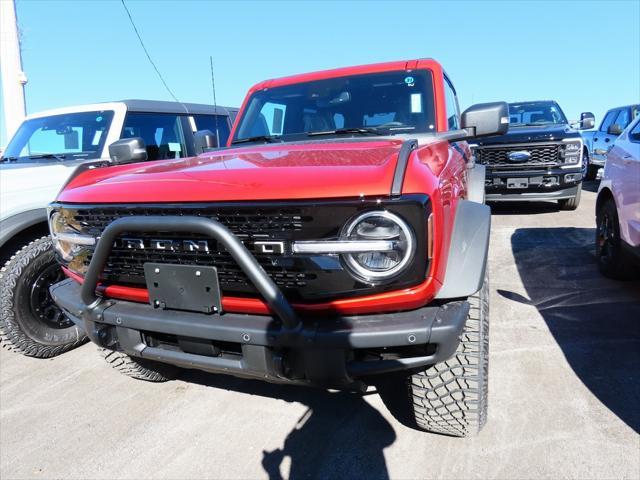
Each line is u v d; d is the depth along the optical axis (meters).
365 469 2.23
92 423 2.75
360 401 2.79
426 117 3.10
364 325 1.78
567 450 2.25
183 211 1.93
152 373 3.05
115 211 2.11
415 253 1.73
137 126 5.02
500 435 2.39
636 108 10.48
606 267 4.63
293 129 3.40
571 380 2.85
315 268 1.78
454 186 2.20
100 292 2.28
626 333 3.45
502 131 2.86
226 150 3.07
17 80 8.76
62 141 4.83
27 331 3.50
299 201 1.77
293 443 2.46
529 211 8.41
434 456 2.29
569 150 7.38
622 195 4.16
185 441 2.53
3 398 3.09
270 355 1.86
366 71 3.41
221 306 1.95
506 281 4.74
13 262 3.44
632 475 2.08
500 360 3.12
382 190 1.73
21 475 2.34
